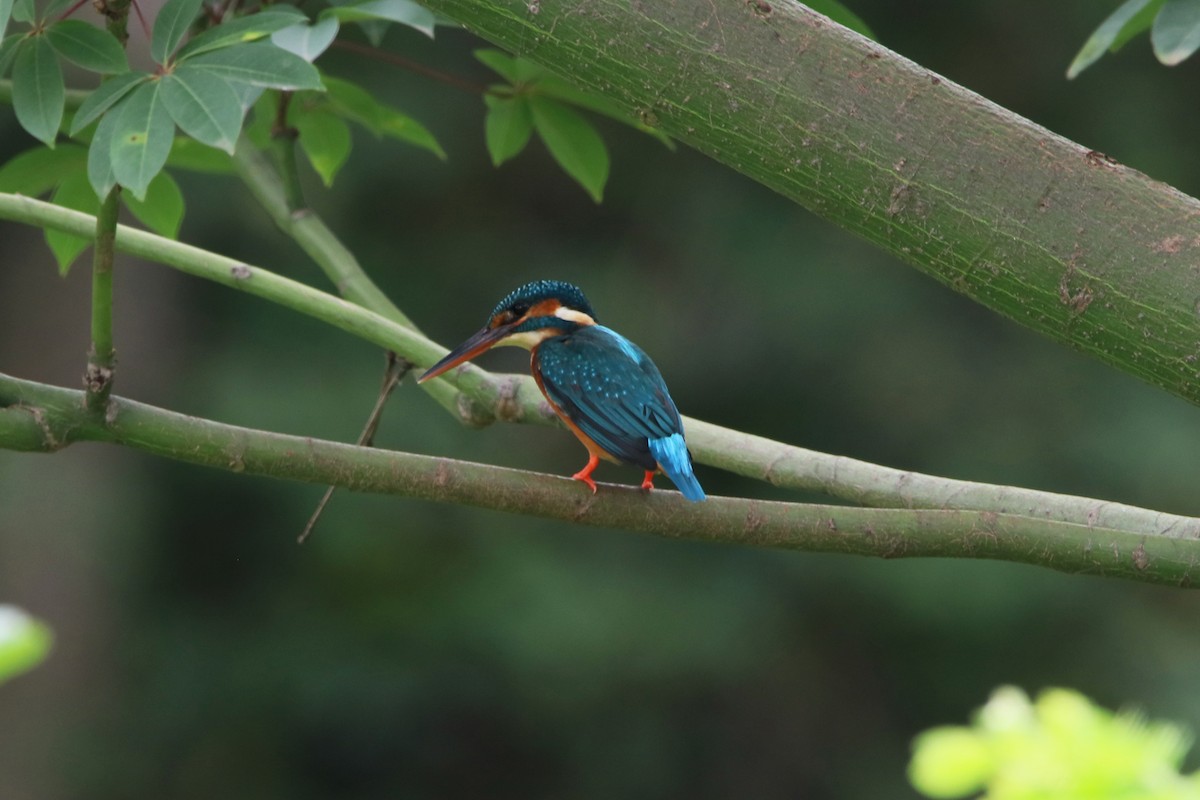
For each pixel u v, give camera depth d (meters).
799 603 15.80
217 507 15.68
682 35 2.49
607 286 16.47
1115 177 2.39
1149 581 2.98
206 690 15.38
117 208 2.90
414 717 15.71
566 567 15.51
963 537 3.09
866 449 16.14
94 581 14.77
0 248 15.30
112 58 2.91
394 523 15.54
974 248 2.43
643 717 16.11
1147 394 15.68
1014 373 15.95
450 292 16.41
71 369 15.09
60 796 14.56
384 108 4.82
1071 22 17.31
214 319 15.45
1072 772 2.80
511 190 16.77
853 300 16.16
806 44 2.47
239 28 2.89
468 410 4.25
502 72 4.76
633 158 16.92
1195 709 14.92
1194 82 17.34
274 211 4.54
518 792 16.25
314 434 14.73
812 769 16.31
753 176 2.54
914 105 2.44
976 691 15.71
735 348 16.31
